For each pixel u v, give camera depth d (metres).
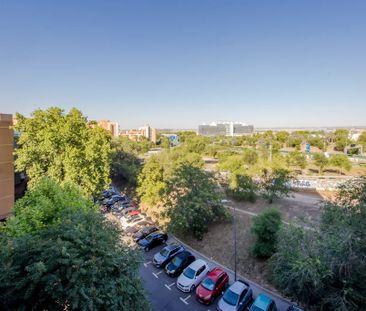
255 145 96.25
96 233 9.06
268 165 31.86
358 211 11.68
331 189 33.03
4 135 21.39
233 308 12.93
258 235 17.47
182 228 21.30
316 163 47.56
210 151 68.88
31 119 23.23
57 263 7.66
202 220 21.88
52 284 7.28
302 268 9.57
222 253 19.75
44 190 14.32
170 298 14.73
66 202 13.41
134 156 47.34
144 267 18.20
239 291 13.73
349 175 45.66
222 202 22.73
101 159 25.94
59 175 23.33
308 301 10.38
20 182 29.64
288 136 108.44
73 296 7.11
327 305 9.83
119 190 40.78
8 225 10.73
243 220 23.30
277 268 11.37
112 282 8.20
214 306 14.07
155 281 16.48
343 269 9.43
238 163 30.73
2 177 21.31
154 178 29.77
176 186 22.34
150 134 134.00
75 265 7.46
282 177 26.77
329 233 10.55
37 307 7.73
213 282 14.86
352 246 9.50
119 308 8.39
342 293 9.35
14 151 23.52
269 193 26.92
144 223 25.80
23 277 7.58
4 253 7.89
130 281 8.92
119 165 43.34
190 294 15.12
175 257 18.00
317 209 24.16
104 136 27.31
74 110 25.98
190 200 21.22
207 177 23.16
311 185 34.56
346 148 73.06
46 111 24.52
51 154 23.67
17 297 7.52
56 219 11.91
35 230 11.16
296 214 23.27
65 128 23.41
